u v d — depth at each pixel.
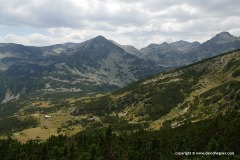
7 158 98.06
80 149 108.06
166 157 100.94
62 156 89.75
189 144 114.56
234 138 105.62
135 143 111.25
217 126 124.06
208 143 107.69
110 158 74.00
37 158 101.12
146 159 95.19
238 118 128.00
